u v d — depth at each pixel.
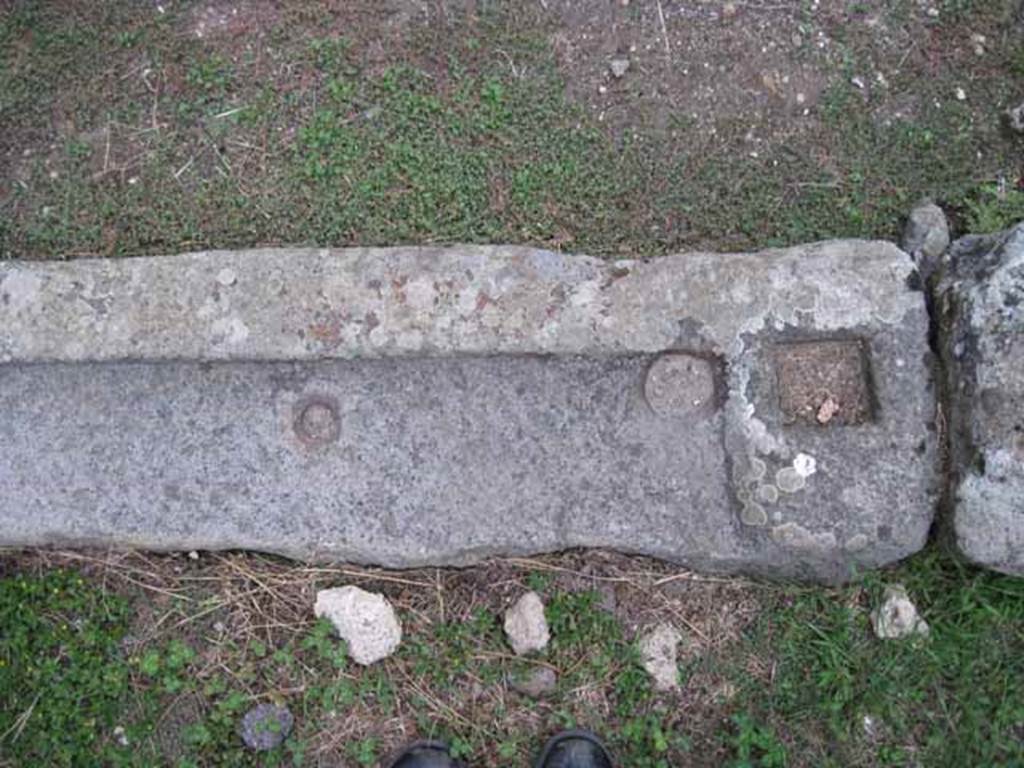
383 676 1.44
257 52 1.61
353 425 1.42
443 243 1.54
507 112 1.58
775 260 1.35
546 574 1.45
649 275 1.34
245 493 1.42
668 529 1.39
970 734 1.40
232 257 1.35
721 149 1.58
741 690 1.44
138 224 1.56
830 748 1.42
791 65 1.60
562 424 1.40
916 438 1.34
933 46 1.60
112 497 1.43
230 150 1.58
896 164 1.57
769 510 1.35
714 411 1.37
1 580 1.46
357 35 1.60
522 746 1.43
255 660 1.45
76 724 1.43
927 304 1.36
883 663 1.42
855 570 1.38
